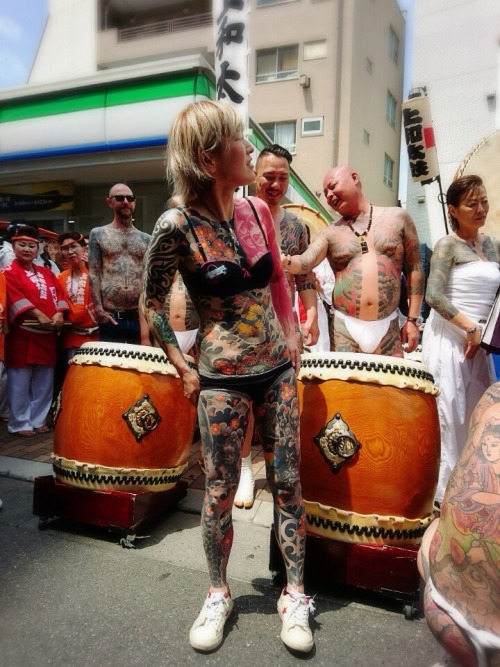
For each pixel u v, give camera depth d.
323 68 12.34
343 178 2.13
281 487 1.67
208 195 1.56
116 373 2.22
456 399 2.50
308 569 1.88
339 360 1.85
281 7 12.47
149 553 2.15
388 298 2.13
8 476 3.05
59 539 2.26
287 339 1.77
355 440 1.77
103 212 8.44
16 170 7.40
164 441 2.27
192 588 1.89
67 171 7.42
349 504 1.79
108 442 2.21
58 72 10.21
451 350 2.50
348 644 1.61
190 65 5.83
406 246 2.17
